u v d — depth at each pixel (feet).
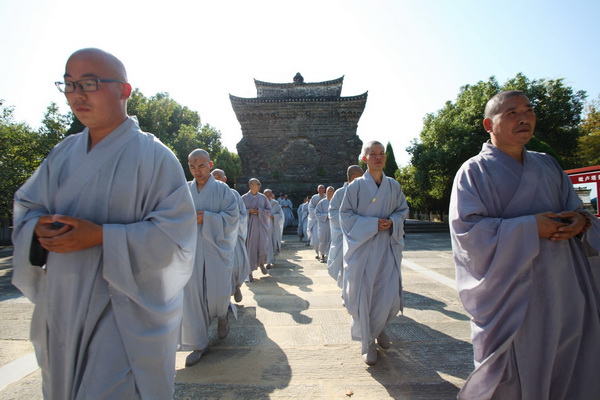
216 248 11.62
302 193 87.97
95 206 5.44
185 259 6.16
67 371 5.01
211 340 12.59
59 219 4.84
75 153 5.67
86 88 5.39
